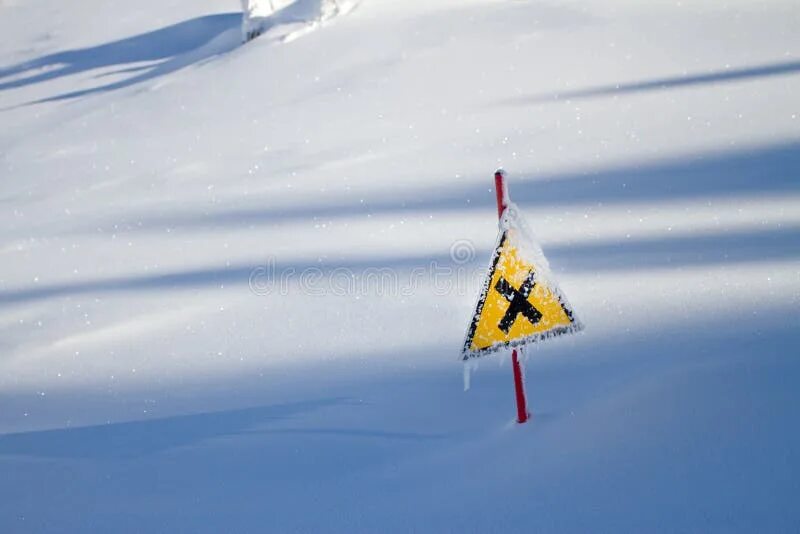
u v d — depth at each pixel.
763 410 2.32
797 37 8.25
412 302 4.67
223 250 5.95
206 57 12.37
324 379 3.89
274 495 2.58
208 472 2.90
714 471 2.12
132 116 10.37
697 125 6.44
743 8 9.40
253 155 7.93
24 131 10.91
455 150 6.99
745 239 4.48
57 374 4.55
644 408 2.51
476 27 10.30
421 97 8.55
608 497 2.12
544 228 5.20
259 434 3.27
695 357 3.22
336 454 2.93
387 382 3.73
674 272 4.22
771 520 1.88
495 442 2.67
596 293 4.16
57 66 14.98
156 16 17.11
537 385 3.34
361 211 6.15
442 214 5.85
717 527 1.89
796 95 6.69
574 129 6.90
